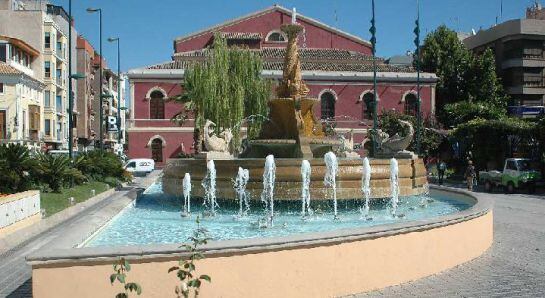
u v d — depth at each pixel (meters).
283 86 15.62
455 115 51.50
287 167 12.31
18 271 9.48
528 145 34.75
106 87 85.69
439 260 8.84
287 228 10.30
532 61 56.09
